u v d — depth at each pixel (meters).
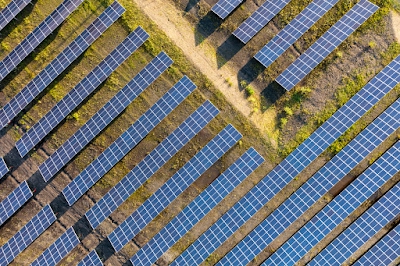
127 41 20.86
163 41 21.34
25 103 21.47
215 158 19.72
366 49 20.00
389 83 18.69
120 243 20.11
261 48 20.66
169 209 20.69
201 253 19.56
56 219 21.38
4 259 20.98
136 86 20.52
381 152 19.45
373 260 18.42
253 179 20.30
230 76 20.91
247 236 19.48
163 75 21.17
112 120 21.23
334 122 19.20
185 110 21.00
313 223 19.02
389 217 18.23
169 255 20.53
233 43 21.08
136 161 21.16
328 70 20.23
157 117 20.27
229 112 20.70
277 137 20.33
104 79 20.88
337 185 19.55
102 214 20.34
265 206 20.06
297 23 20.00
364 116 19.72
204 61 21.11
